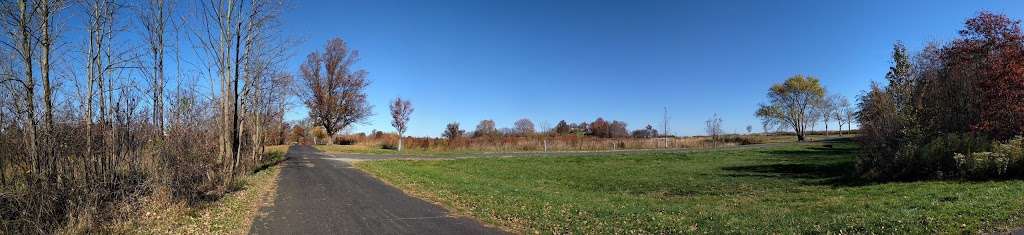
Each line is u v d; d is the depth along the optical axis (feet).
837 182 56.29
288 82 123.44
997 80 57.31
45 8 37.52
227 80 64.18
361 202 40.45
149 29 52.47
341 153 133.69
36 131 35.40
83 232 29.84
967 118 61.67
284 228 30.19
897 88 74.02
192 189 43.19
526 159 108.47
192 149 51.47
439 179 61.05
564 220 31.76
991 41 61.98
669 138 196.75
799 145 162.20
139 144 43.39
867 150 65.98
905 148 56.34
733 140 198.39
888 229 25.11
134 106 43.75
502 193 46.03
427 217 33.60
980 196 33.88
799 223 27.89
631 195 49.78
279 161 97.30
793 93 247.70
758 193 49.47
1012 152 44.86
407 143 158.92
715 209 35.58
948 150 50.75
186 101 53.26
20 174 34.17
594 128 252.21
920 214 28.25
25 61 35.81
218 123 66.08
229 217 33.91
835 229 25.77
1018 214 27.35
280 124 143.43
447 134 202.18
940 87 66.08
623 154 122.72
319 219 32.94
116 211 33.81
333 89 177.37
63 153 36.70
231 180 53.83
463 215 34.35
